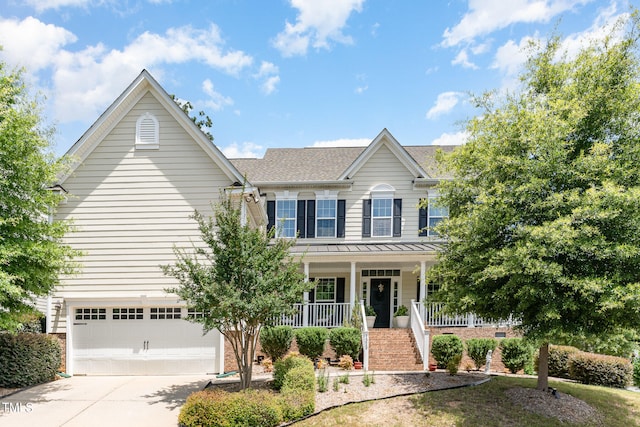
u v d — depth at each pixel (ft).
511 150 28.35
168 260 41.16
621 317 24.94
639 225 24.04
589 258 25.49
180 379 38.17
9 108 29.73
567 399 30.76
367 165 62.03
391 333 49.67
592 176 25.76
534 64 31.50
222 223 30.73
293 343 46.32
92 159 42.11
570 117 25.98
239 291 28.45
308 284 31.22
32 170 30.37
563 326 26.32
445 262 32.68
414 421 26.27
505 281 28.35
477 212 27.94
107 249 41.24
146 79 41.78
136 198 41.75
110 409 28.94
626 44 27.20
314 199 62.28
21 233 29.91
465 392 31.55
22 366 34.81
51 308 40.60
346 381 34.22
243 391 28.04
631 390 38.04
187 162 42.04
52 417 27.25
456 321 50.96
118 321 41.09
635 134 26.84
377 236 60.70
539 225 26.78
